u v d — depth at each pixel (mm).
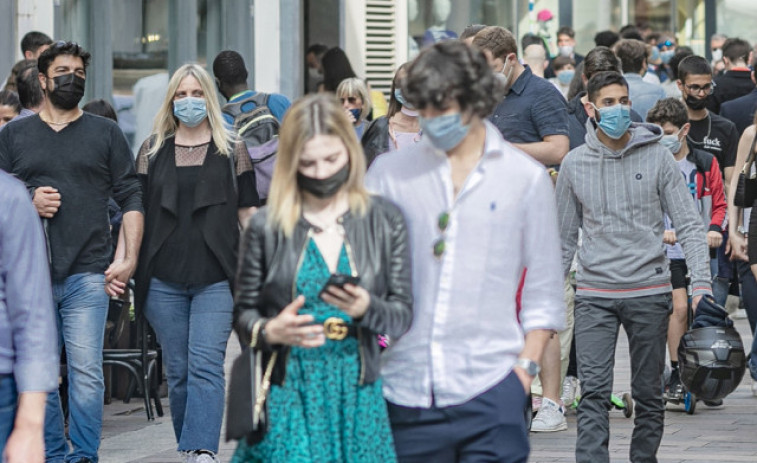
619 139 20688
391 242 13625
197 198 22297
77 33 39719
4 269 13594
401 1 52500
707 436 25781
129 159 22672
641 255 20594
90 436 22344
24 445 13492
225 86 28188
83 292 22234
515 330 13945
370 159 22953
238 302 13578
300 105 13484
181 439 22297
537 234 13945
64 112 22438
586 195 20750
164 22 44125
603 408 20656
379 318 13211
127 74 42281
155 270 22438
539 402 27188
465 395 13648
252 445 13414
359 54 51469
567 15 69625
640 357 20750
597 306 20797
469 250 13742
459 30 55938
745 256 27984
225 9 47375
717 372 24031
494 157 13828
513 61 23812
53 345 13742
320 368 13375
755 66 35438
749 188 25750
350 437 13375
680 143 28609
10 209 13562
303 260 13461
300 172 13469
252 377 13289
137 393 30844
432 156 13875
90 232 22297
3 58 36125
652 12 76562
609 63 28234
